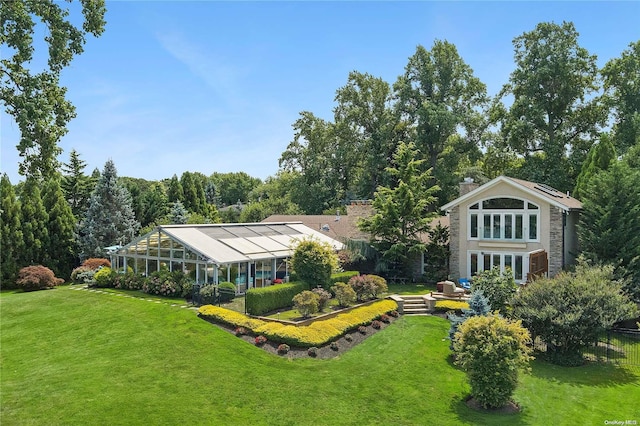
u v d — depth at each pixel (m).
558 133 54.47
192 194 67.81
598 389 18.98
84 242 43.72
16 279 39.22
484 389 16.64
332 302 28.03
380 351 21.62
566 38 50.38
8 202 39.94
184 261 28.98
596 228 30.09
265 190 92.19
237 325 22.42
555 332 21.78
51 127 17.59
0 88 16.92
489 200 34.16
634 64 48.72
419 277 37.81
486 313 20.66
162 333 21.91
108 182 45.28
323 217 51.03
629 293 27.55
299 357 20.11
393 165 58.69
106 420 14.23
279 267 32.03
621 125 49.69
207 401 15.83
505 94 55.47
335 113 62.78
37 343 21.80
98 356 19.67
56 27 17.77
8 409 14.82
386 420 15.46
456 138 59.28
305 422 14.99
